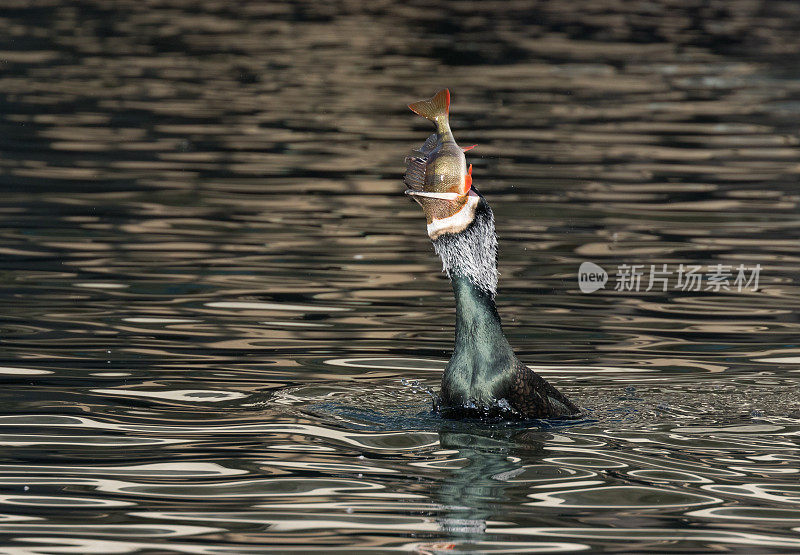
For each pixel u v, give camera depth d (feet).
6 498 24.40
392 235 53.26
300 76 103.60
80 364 34.24
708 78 106.63
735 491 25.14
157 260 47.50
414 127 81.71
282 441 28.17
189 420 29.68
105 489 24.98
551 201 60.13
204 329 38.37
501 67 110.73
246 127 80.18
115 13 145.07
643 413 30.60
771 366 35.29
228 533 22.74
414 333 38.60
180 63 109.09
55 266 45.96
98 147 71.97
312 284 44.65
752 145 76.54
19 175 63.41
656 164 70.18
